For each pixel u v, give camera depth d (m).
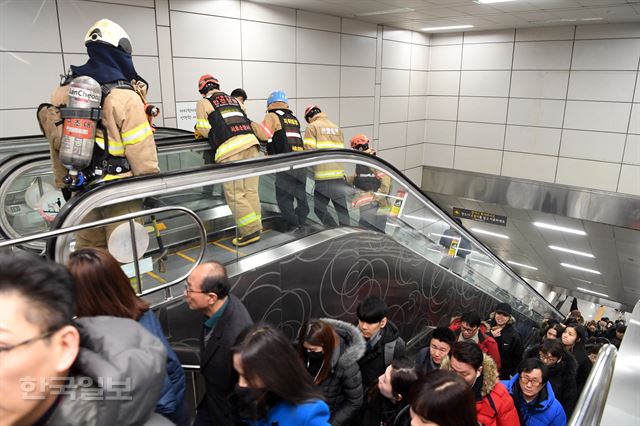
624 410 1.50
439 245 5.48
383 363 2.49
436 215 5.31
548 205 9.91
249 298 3.03
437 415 1.45
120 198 2.26
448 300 5.59
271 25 7.30
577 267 13.48
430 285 5.17
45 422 0.85
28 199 3.37
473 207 11.58
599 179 9.27
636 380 1.68
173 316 2.51
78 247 2.16
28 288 0.78
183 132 5.65
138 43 5.78
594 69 8.91
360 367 2.50
